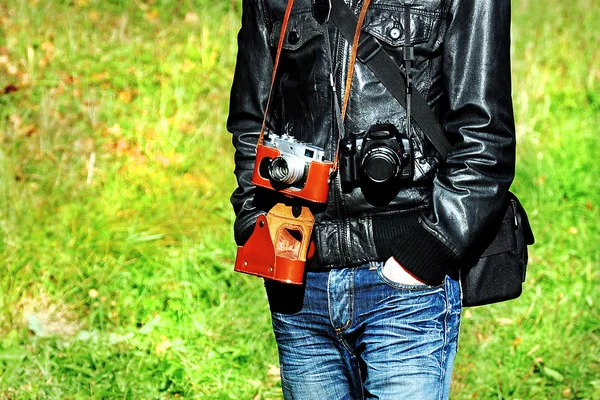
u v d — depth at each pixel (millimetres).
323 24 3467
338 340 3617
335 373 3695
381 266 3465
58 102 9586
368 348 3508
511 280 3682
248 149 3795
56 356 6133
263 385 6133
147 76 10266
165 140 9195
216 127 9617
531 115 10367
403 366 3439
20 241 7363
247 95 3801
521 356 6414
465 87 3340
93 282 7047
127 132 9281
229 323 6699
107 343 6375
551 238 8008
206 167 8984
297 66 3561
